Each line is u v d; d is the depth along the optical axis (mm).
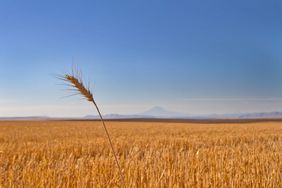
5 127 46031
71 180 5934
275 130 31812
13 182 6066
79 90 3275
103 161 7488
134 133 27797
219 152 10164
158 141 17078
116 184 5797
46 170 6707
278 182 6195
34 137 23828
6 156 11320
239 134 24750
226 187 5789
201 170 6676
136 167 6723
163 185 5742
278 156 9539
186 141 17594
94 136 24891
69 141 18422
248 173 6570
